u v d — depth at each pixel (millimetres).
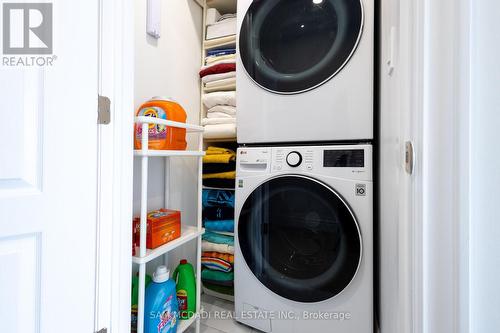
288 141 1146
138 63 1205
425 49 356
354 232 997
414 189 386
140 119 868
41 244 651
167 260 1337
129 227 845
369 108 1002
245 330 1241
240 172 1234
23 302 632
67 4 685
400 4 501
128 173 839
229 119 1443
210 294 1546
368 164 995
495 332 337
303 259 1148
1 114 604
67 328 689
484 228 337
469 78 335
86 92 719
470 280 338
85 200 719
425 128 356
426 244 357
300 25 1123
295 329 1111
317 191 1059
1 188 603
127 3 827
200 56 1644
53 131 664
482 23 337
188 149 1507
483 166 337
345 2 1020
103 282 779
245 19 1232
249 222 1208
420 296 364
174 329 1055
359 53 1007
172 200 1422
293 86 1118
